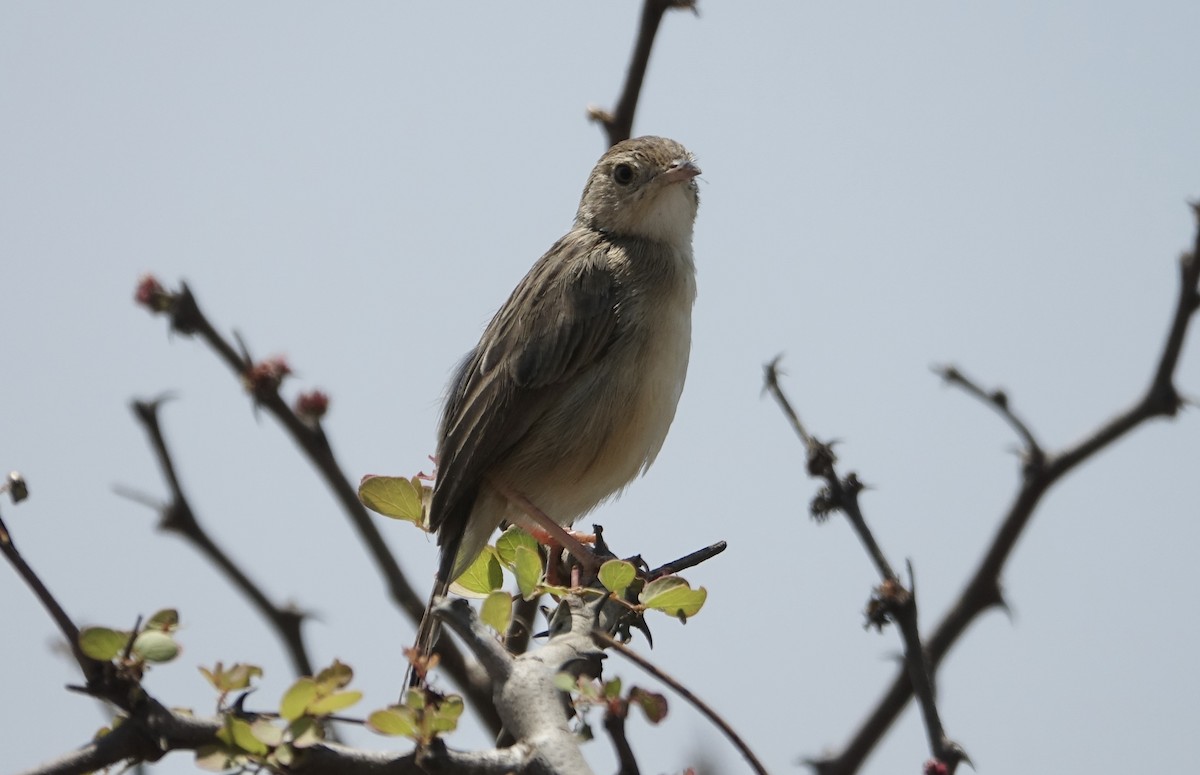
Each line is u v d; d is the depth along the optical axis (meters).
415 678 7.43
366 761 5.70
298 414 10.85
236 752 5.61
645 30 11.30
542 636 8.23
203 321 10.67
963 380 10.56
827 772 10.48
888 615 8.58
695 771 6.13
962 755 8.27
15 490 5.79
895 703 10.47
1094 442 10.48
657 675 6.23
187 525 10.55
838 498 8.84
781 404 9.12
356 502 10.87
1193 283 10.34
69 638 5.57
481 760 5.71
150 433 10.51
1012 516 10.53
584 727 6.53
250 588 10.61
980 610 10.57
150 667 5.60
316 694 5.73
